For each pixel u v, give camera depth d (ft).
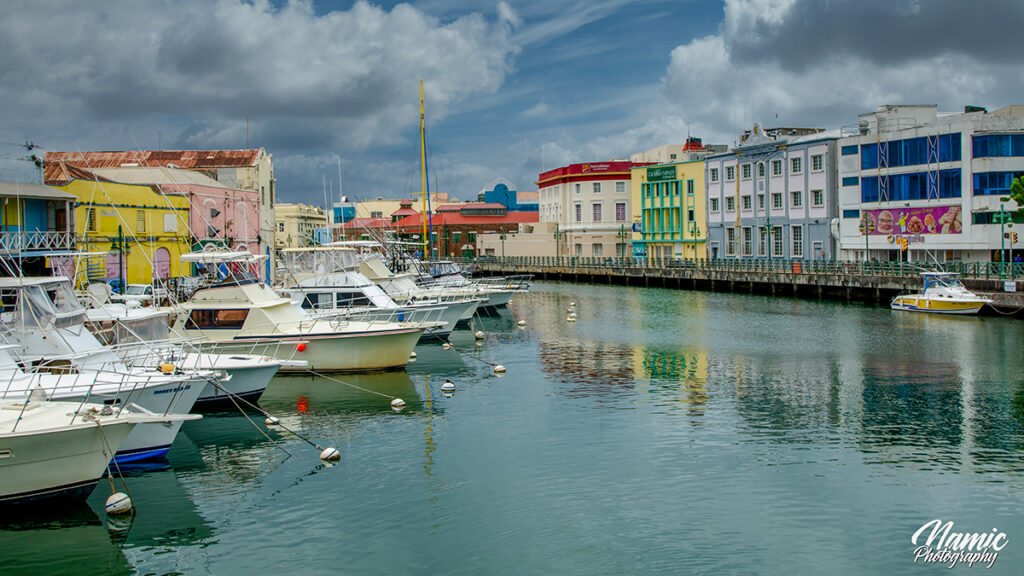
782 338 133.28
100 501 57.67
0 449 52.08
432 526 53.78
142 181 175.32
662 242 313.94
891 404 84.43
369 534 52.70
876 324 149.79
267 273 192.65
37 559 49.37
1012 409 82.07
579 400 87.10
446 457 67.36
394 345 102.27
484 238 406.62
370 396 89.40
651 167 316.60
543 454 67.92
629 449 69.05
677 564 48.39
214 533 52.95
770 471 63.46
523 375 101.76
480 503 57.36
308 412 82.53
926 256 201.77
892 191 211.20
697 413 81.00
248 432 74.90
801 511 55.77
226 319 99.19
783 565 48.34
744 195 271.90
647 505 56.75
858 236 221.05
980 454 67.51
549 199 387.96
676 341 131.44
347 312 117.91
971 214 190.29
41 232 115.24
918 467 64.39
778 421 77.77
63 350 70.49
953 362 108.37
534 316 174.60
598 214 354.33
